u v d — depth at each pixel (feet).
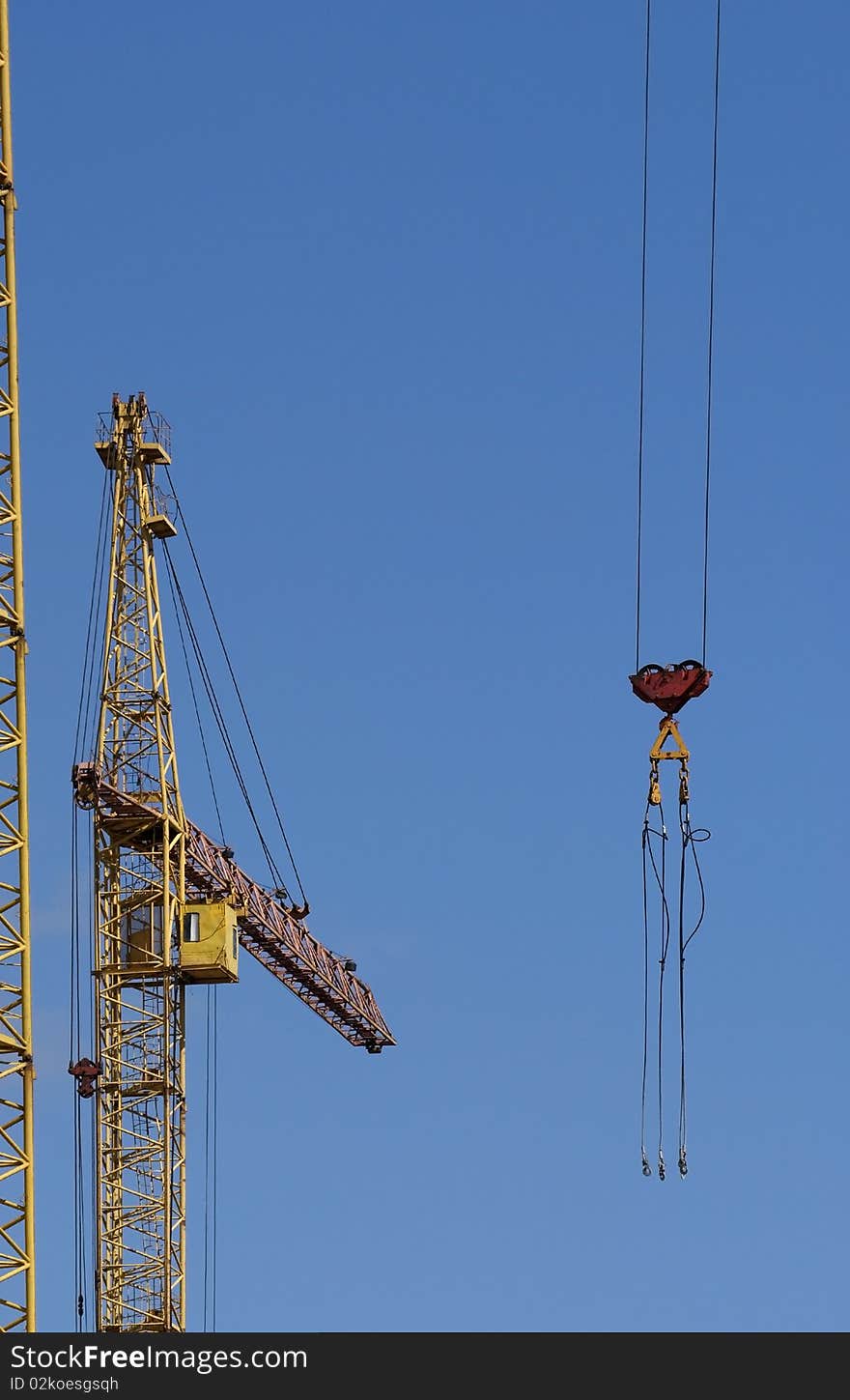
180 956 489.67
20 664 325.01
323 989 555.28
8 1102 318.24
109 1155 485.15
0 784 322.75
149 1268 480.23
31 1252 317.01
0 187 335.06
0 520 328.08
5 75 336.70
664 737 332.39
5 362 332.39
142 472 504.43
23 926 320.09
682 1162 340.39
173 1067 490.49
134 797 485.97
